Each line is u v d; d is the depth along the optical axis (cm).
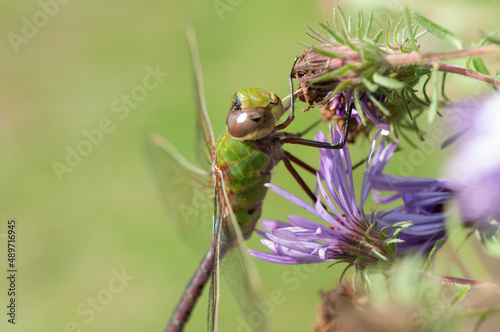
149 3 61
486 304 22
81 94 58
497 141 20
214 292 24
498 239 21
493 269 23
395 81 21
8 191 53
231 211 23
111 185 50
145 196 49
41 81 60
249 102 23
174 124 51
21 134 57
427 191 22
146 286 43
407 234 22
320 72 21
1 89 61
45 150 54
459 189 21
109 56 59
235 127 23
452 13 23
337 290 23
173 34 57
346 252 22
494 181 20
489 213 21
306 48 22
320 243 22
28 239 49
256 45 49
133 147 52
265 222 23
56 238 48
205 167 25
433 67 21
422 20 21
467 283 21
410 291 21
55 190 51
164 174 27
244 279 23
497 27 23
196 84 24
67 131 55
